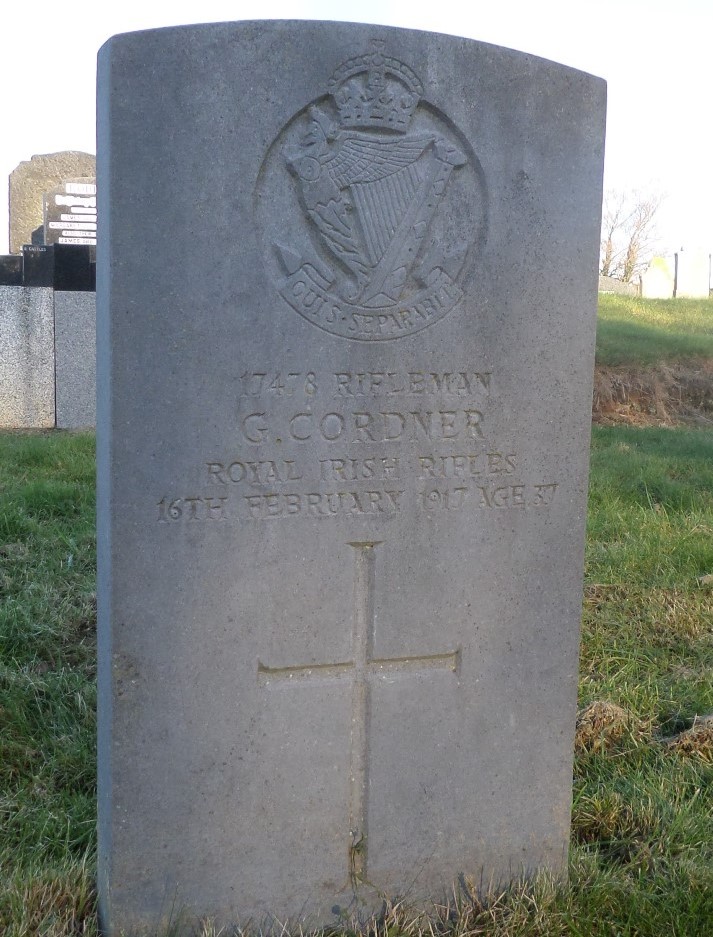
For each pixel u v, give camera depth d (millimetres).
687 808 1098
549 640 1011
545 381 981
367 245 915
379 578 954
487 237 946
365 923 979
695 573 1797
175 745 919
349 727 961
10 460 2414
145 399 880
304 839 960
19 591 1562
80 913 954
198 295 880
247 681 929
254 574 920
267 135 878
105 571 914
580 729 1253
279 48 875
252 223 884
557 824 1037
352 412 929
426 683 978
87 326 3170
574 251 977
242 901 952
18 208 4543
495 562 985
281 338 904
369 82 900
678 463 2727
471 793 1004
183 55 855
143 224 863
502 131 939
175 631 908
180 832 929
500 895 1000
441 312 942
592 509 2182
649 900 981
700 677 1404
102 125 879
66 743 1193
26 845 1037
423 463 953
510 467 980
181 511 898
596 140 971
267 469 913
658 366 4141
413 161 918
